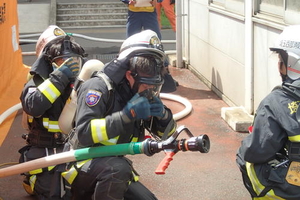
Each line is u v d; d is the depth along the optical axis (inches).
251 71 224.4
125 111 105.5
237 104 249.1
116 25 643.5
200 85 309.1
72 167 117.9
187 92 293.4
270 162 107.8
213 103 269.0
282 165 106.4
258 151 104.5
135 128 118.4
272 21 200.1
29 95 130.8
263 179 107.1
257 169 108.0
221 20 268.1
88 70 124.9
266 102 106.1
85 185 117.5
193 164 188.7
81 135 108.9
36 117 133.0
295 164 104.0
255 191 109.5
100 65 126.7
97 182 113.9
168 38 534.6
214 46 284.8
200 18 313.6
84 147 117.3
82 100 111.7
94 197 114.1
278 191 106.3
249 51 224.1
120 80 111.6
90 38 426.9
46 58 136.6
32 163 119.3
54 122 136.3
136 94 107.0
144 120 120.4
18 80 311.9
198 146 104.6
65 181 124.8
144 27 315.9
